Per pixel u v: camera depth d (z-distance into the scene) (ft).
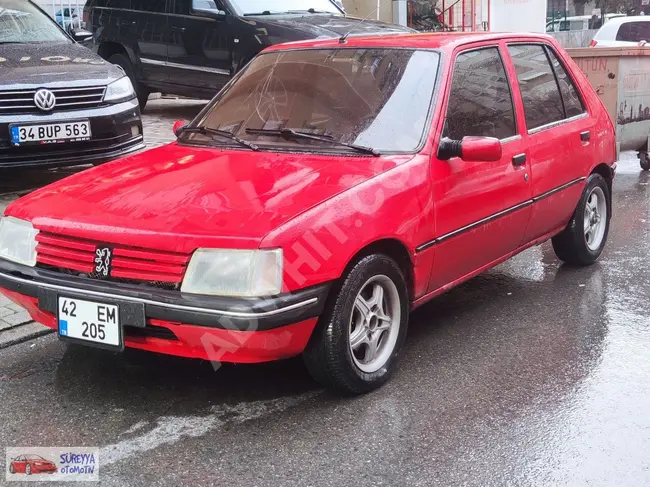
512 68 15.58
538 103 16.17
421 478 9.79
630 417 11.32
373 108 13.46
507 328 14.83
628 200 25.57
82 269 11.21
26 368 13.12
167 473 9.93
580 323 15.05
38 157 22.06
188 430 11.02
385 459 10.23
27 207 12.30
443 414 11.44
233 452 10.43
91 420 11.32
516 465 10.07
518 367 13.06
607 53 27.89
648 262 18.95
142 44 35.73
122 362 13.33
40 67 22.98
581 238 17.98
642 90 29.09
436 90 13.50
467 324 15.06
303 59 15.01
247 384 12.46
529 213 15.44
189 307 10.33
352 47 14.78
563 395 12.01
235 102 14.96
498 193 14.29
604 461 10.16
